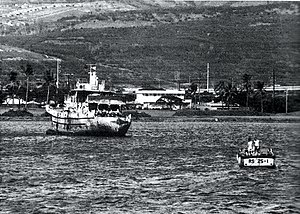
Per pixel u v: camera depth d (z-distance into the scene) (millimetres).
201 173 183250
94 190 154000
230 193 150625
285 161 195250
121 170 189875
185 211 131750
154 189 155500
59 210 132000
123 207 134875
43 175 178000
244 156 191500
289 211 131875
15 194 148625
